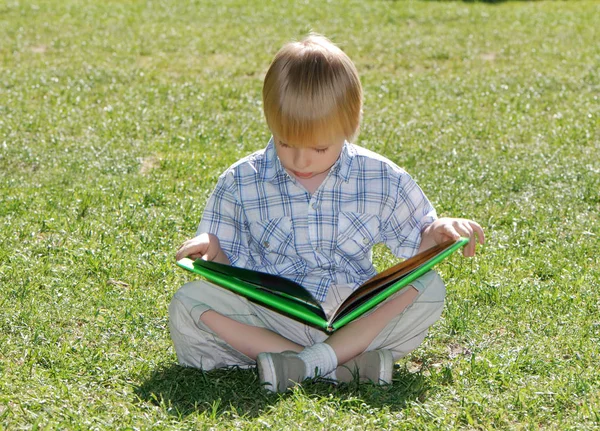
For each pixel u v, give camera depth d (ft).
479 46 50.29
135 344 15.07
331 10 61.05
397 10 61.00
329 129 13.09
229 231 14.61
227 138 31.63
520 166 27.84
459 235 13.66
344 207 14.38
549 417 12.71
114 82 39.93
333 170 14.24
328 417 12.12
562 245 20.90
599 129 33.22
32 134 30.73
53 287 17.42
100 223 21.77
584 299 17.46
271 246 14.38
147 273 18.48
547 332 15.87
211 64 45.42
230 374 13.98
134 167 27.07
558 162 28.35
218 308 13.96
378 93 39.27
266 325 14.20
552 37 52.85
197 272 12.78
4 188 24.39
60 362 14.16
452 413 12.74
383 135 32.12
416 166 28.32
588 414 12.71
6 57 44.88
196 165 27.37
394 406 12.83
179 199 23.77
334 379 13.60
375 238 14.56
